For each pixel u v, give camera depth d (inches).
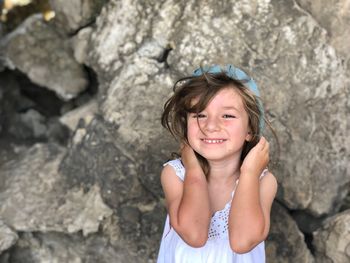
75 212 99.7
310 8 95.2
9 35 118.3
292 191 96.0
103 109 101.0
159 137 97.3
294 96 94.7
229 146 71.5
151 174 98.0
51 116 123.2
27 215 99.7
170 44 97.8
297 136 95.7
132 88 98.5
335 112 97.1
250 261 75.0
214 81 70.8
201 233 70.7
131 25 100.7
